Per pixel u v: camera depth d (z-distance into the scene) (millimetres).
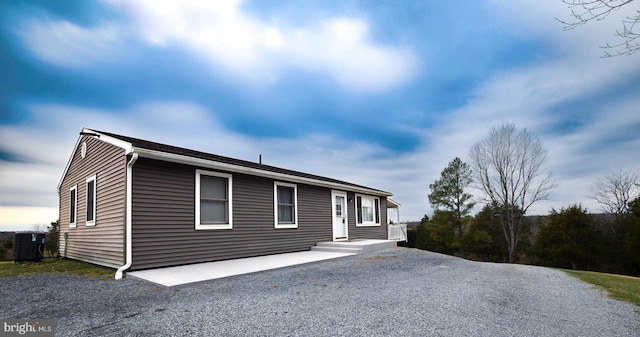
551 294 6508
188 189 8828
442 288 6395
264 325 3883
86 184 10352
